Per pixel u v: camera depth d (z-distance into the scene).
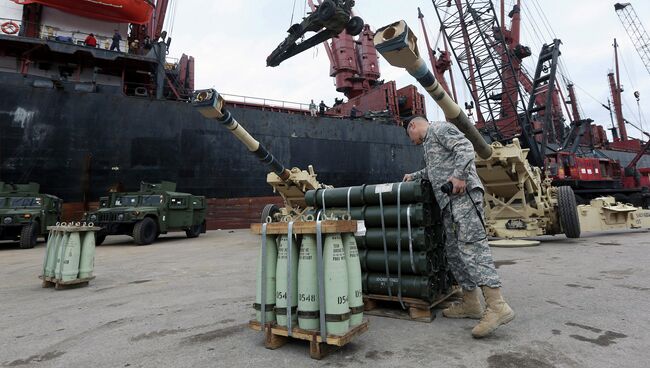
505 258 6.58
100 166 14.59
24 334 2.95
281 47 16.25
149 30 23.72
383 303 3.63
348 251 2.44
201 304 3.82
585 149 22.78
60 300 4.20
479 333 2.56
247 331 2.88
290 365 2.18
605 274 4.84
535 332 2.67
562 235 11.30
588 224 9.69
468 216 2.76
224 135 17.00
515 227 8.82
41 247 10.95
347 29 14.40
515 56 28.09
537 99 37.44
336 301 2.26
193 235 13.37
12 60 15.86
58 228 4.93
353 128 20.45
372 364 2.17
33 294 4.55
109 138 14.81
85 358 2.41
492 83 22.80
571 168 15.15
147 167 15.38
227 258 7.59
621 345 2.38
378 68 33.25
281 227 2.48
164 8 24.42
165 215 11.79
